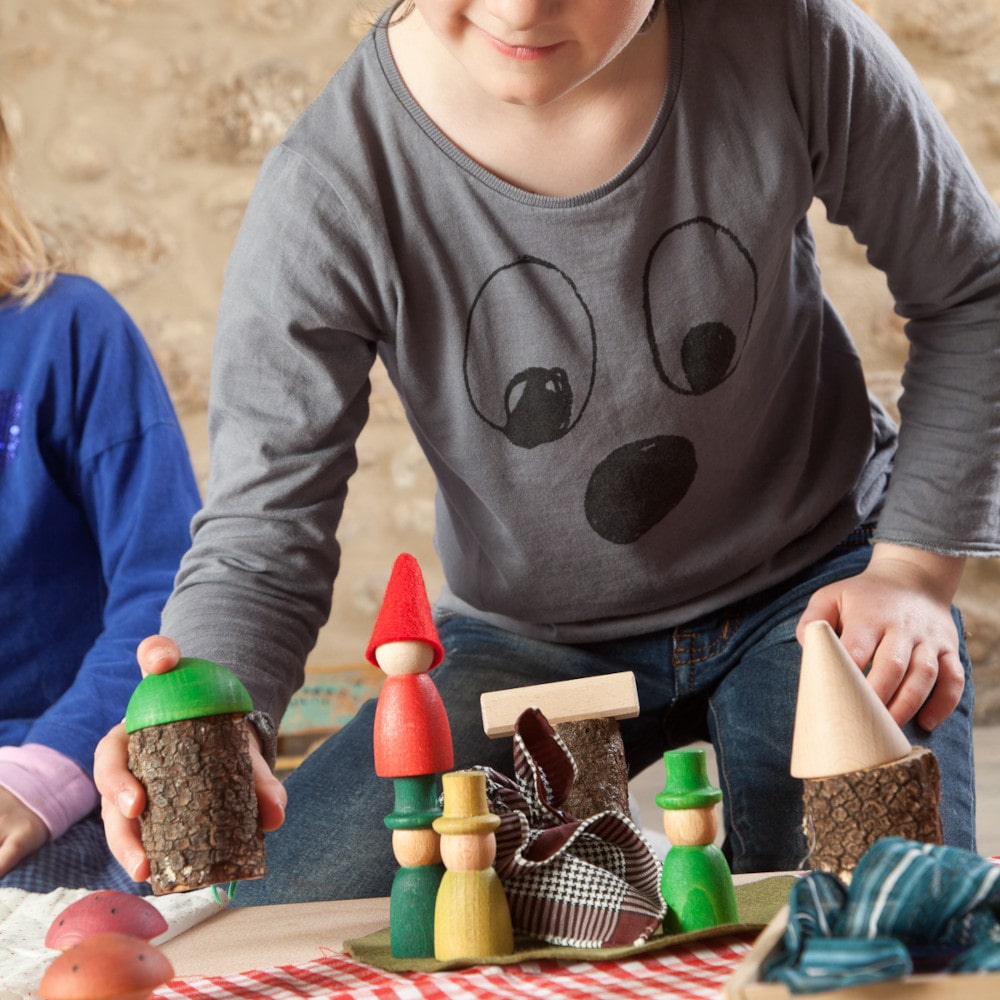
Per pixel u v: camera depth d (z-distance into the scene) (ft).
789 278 3.95
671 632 4.25
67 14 11.94
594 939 2.20
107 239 11.89
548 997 1.93
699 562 4.06
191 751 2.27
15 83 11.83
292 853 3.88
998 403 3.89
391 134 3.60
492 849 2.25
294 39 12.25
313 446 3.70
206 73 12.10
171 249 12.01
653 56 3.50
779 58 3.57
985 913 1.63
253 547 3.52
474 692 4.26
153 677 2.31
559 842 2.32
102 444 4.91
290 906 3.09
